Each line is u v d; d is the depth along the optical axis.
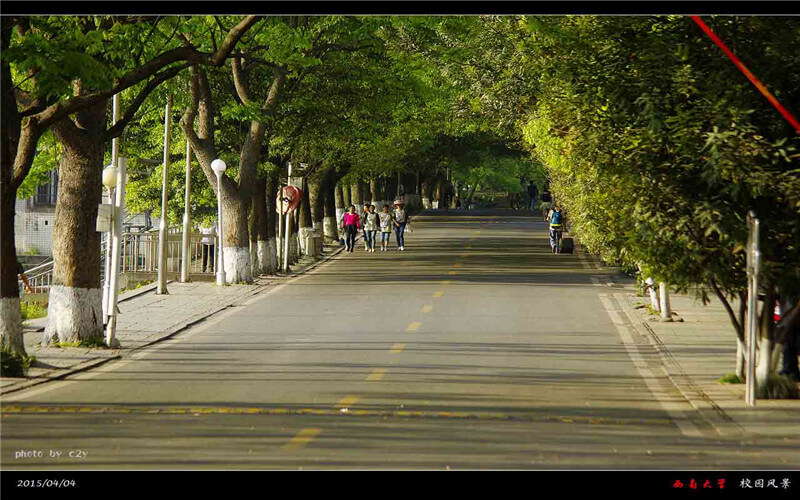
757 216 34.94
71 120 46.12
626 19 35.56
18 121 40.53
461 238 137.75
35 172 87.12
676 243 35.12
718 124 33.47
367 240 117.94
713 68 34.25
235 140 87.25
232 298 69.62
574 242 124.31
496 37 82.06
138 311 61.47
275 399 34.19
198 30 57.44
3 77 39.72
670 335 51.97
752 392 34.00
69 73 38.44
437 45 68.00
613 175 35.62
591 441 28.22
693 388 37.47
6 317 40.22
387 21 65.69
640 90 35.31
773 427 30.67
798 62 33.75
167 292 72.56
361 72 85.00
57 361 42.25
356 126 90.88
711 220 33.38
